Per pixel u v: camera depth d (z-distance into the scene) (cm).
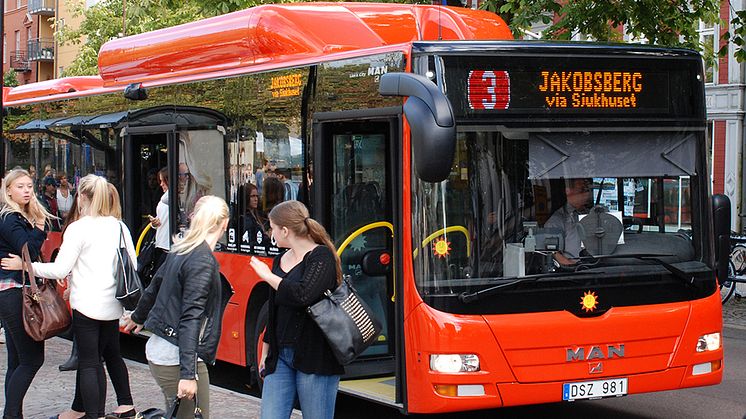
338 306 632
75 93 1393
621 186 818
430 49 788
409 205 794
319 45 988
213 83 1075
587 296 799
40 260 828
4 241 808
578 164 809
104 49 1342
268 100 986
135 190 1247
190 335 663
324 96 906
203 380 704
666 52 838
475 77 790
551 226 800
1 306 815
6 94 1747
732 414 962
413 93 736
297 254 644
